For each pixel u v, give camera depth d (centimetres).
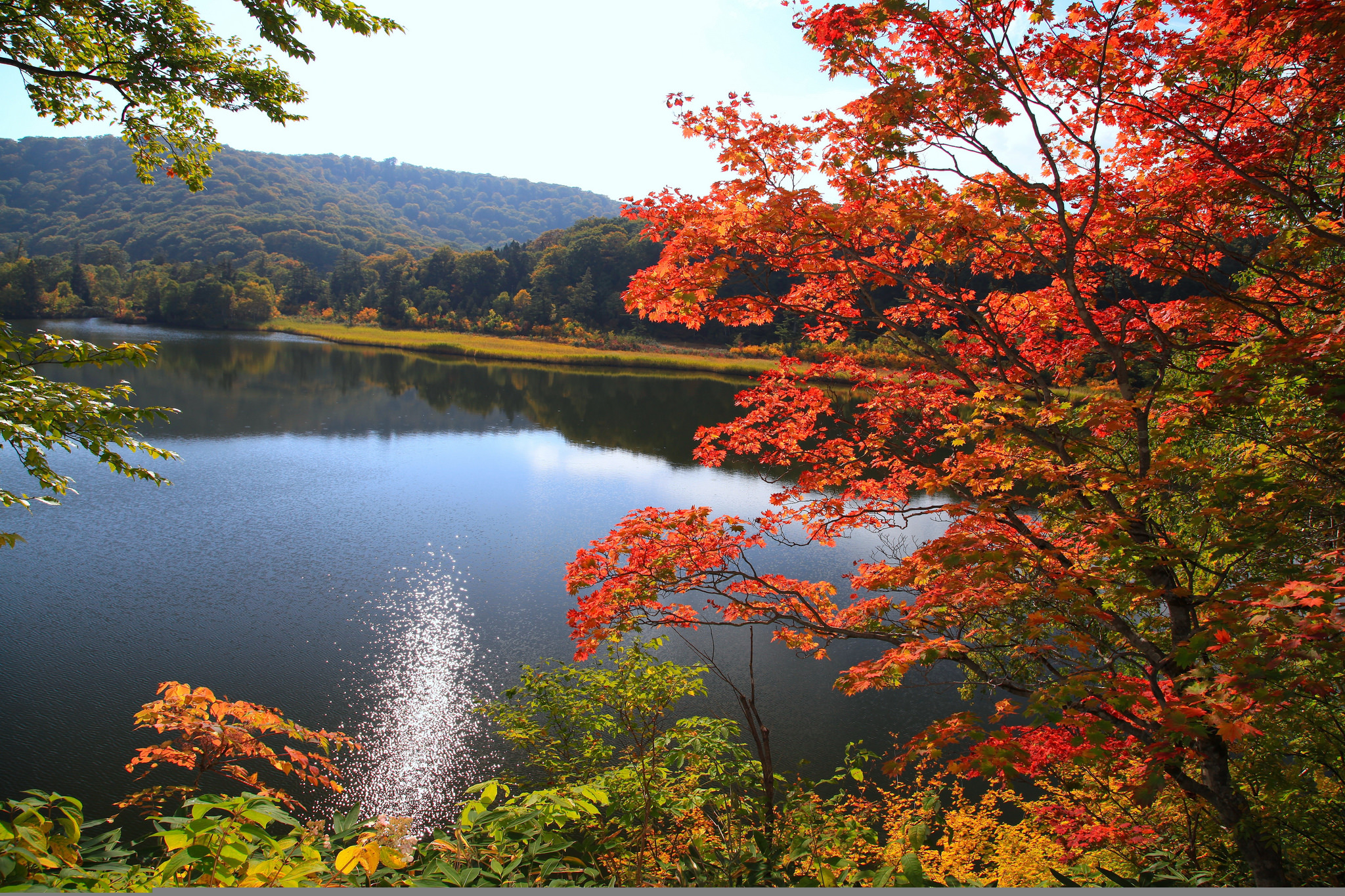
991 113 436
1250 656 279
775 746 942
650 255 9362
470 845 266
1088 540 459
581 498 2252
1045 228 560
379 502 2138
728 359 6962
